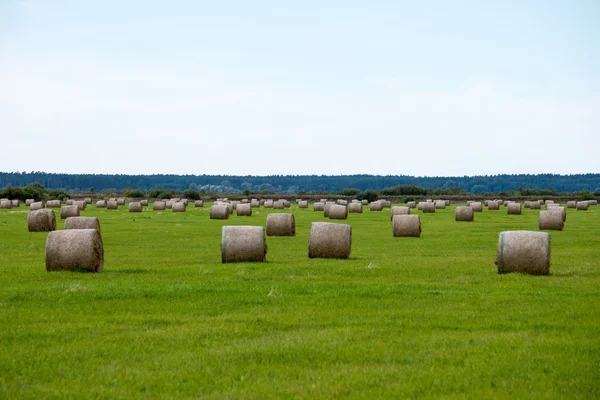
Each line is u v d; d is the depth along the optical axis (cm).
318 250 4203
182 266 3769
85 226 5316
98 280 3148
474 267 3728
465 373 1614
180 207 12350
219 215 9488
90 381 1562
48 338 1956
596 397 1439
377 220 9419
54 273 3375
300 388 1512
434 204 12925
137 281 3091
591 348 1822
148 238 6000
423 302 2541
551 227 7325
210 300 2573
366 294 2712
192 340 1936
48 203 14262
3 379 1569
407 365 1689
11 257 4334
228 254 3941
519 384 1529
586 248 5056
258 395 1466
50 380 1572
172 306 2461
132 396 1465
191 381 1562
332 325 2141
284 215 6269
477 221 9112
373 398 1449
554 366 1661
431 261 4066
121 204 16800
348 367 1673
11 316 2266
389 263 3922
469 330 2070
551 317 2244
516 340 1914
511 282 3120
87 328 2091
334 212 9662
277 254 4484
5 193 19762
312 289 2838
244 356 1766
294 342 1903
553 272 3522
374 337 1966
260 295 2684
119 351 1816
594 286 2994
